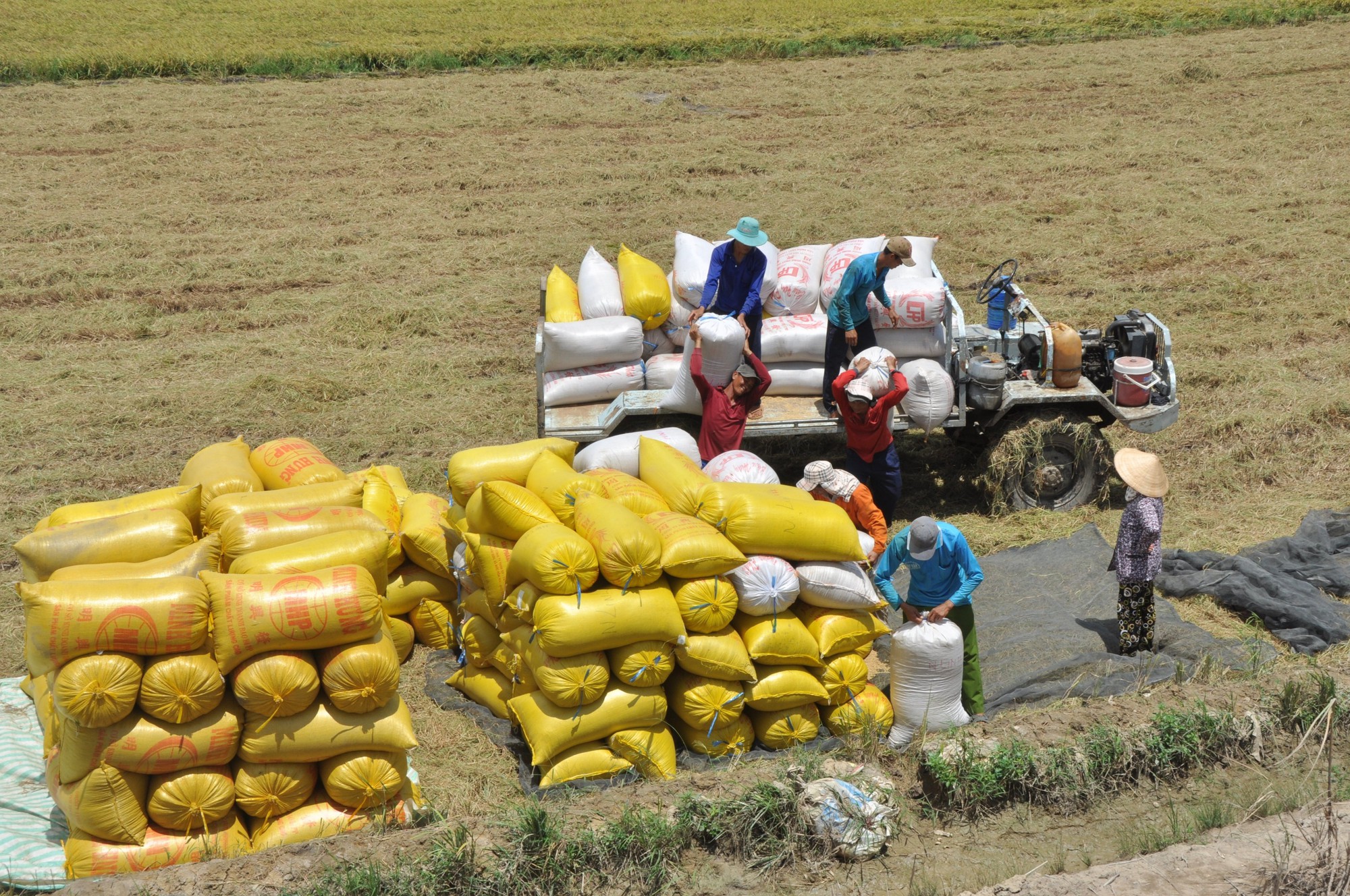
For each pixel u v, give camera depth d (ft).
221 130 62.23
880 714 19.07
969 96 68.80
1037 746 17.51
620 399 25.62
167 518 18.43
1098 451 26.37
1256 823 16.24
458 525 20.62
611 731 17.57
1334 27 83.15
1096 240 46.14
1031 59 76.89
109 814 15.47
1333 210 49.06
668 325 27.30
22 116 63.77
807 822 16.17
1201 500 27.63
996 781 16.97
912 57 78.43
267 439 31.45
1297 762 18.04
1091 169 55.62
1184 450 30.14
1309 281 41.50
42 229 47.42
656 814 16.12
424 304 40.83
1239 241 46.03
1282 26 84.84
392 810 16.75
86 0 95.04
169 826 15.85
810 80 73.15
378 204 51.80
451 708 20.03
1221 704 18.42
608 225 48.65
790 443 30.96
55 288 42.14
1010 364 27.20
